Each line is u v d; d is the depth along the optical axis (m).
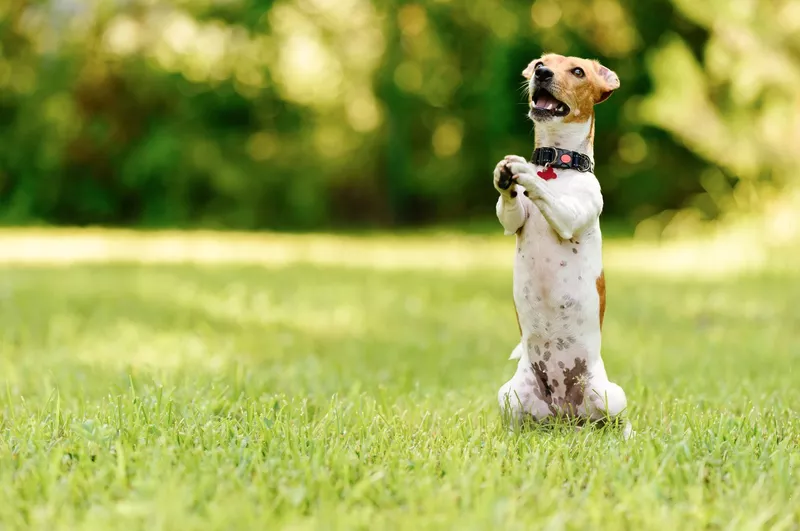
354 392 5.02
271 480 3.11
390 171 27.88
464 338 8.37
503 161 3.66
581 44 24.88
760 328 8.84
